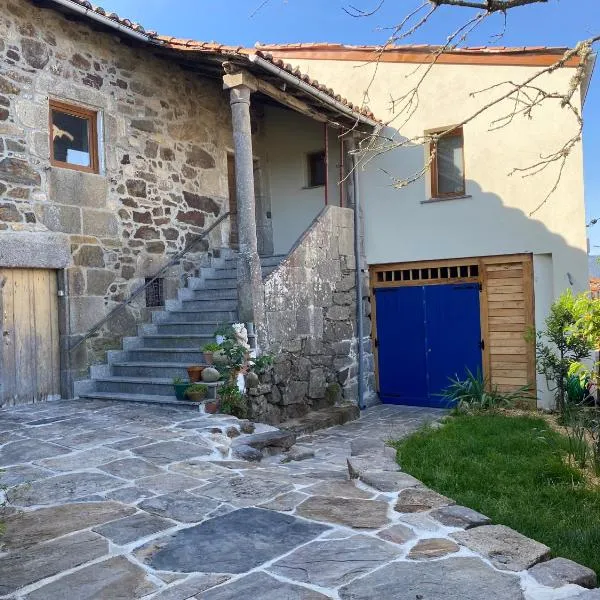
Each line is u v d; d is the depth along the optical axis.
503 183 8.26
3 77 6.15
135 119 7.67
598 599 2.30
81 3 6.24
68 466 4.13
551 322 6.86
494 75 8.27
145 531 3.03
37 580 2.52
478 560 2.67
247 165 6.79
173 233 8.17
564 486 3.90
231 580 2.51
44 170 6.52
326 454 5.84
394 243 9.12
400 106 8.94
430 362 9.01
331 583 2.47
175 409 6.03
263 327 6.93
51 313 6.71
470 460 4.58
